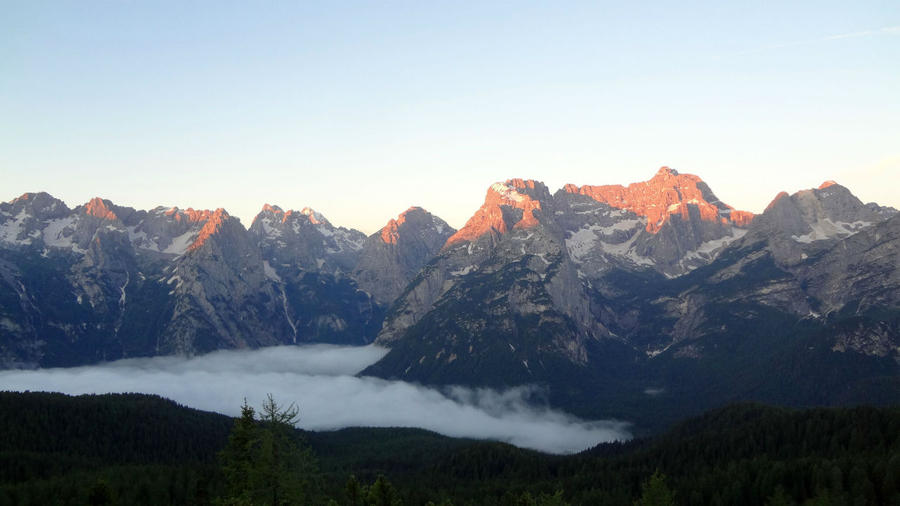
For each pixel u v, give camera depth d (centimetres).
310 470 16438
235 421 16212
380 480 18612
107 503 19650
